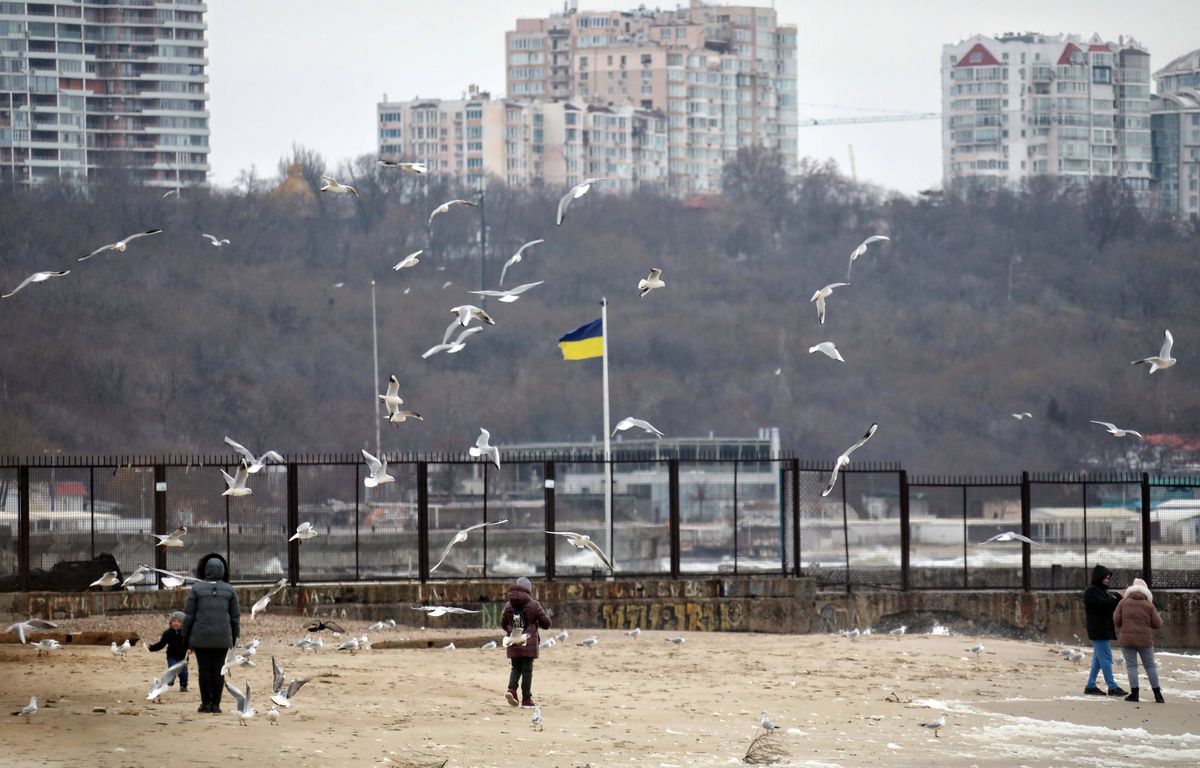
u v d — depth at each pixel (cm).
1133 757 9875
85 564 15488
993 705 11662
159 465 15700
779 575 16762
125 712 9331
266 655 12850
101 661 11944
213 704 9444
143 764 7912
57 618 14938
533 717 9756
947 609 16738
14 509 19912
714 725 10256
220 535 19712
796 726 10438
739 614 16338
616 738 9556
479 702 10681
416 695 10831
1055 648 15300
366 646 13550
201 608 9369
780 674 12838
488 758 8694
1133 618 11900
